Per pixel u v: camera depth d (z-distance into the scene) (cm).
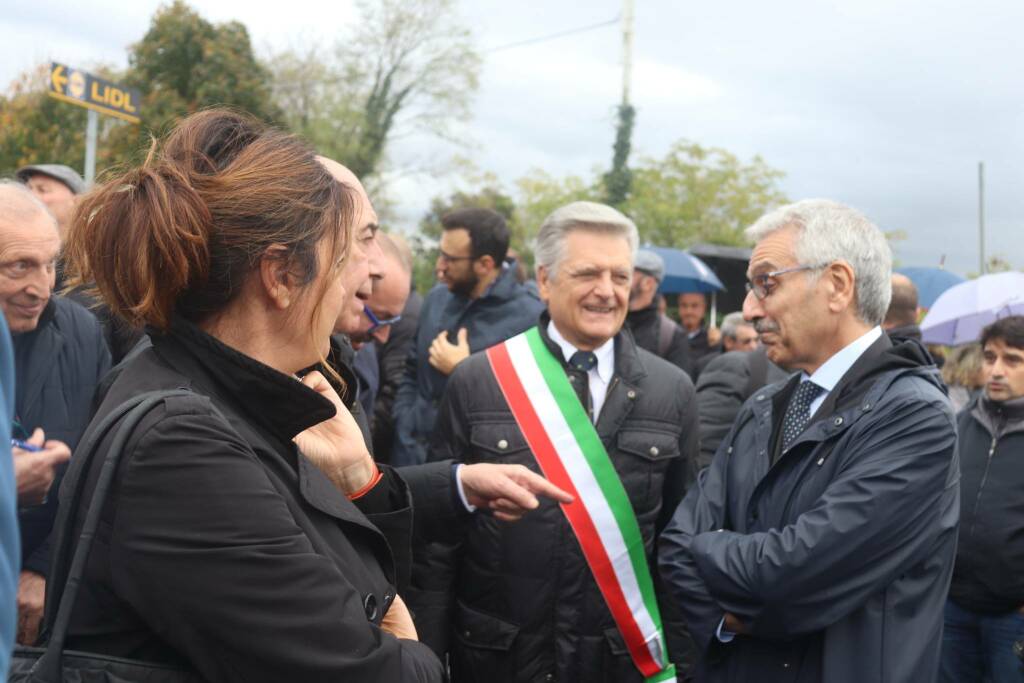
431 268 2683
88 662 106
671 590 213
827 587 183
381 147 2589
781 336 210
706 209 3244
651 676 245
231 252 119
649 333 520
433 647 242
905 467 185
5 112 1364
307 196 123
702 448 395
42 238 226
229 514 107
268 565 107
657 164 3309
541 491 193
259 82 2039
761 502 207
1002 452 321
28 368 240
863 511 183
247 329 123
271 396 121
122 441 107
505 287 392
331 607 111
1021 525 312
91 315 262
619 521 243
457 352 364
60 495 115
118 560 105
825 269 204
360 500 150
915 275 806
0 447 68
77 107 1410
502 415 253
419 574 245
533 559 241
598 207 257
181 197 116
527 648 240
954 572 325
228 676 107
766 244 212
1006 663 312
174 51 1967
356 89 2583
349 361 190
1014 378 322
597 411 256
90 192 125
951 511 194
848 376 204
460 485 196
